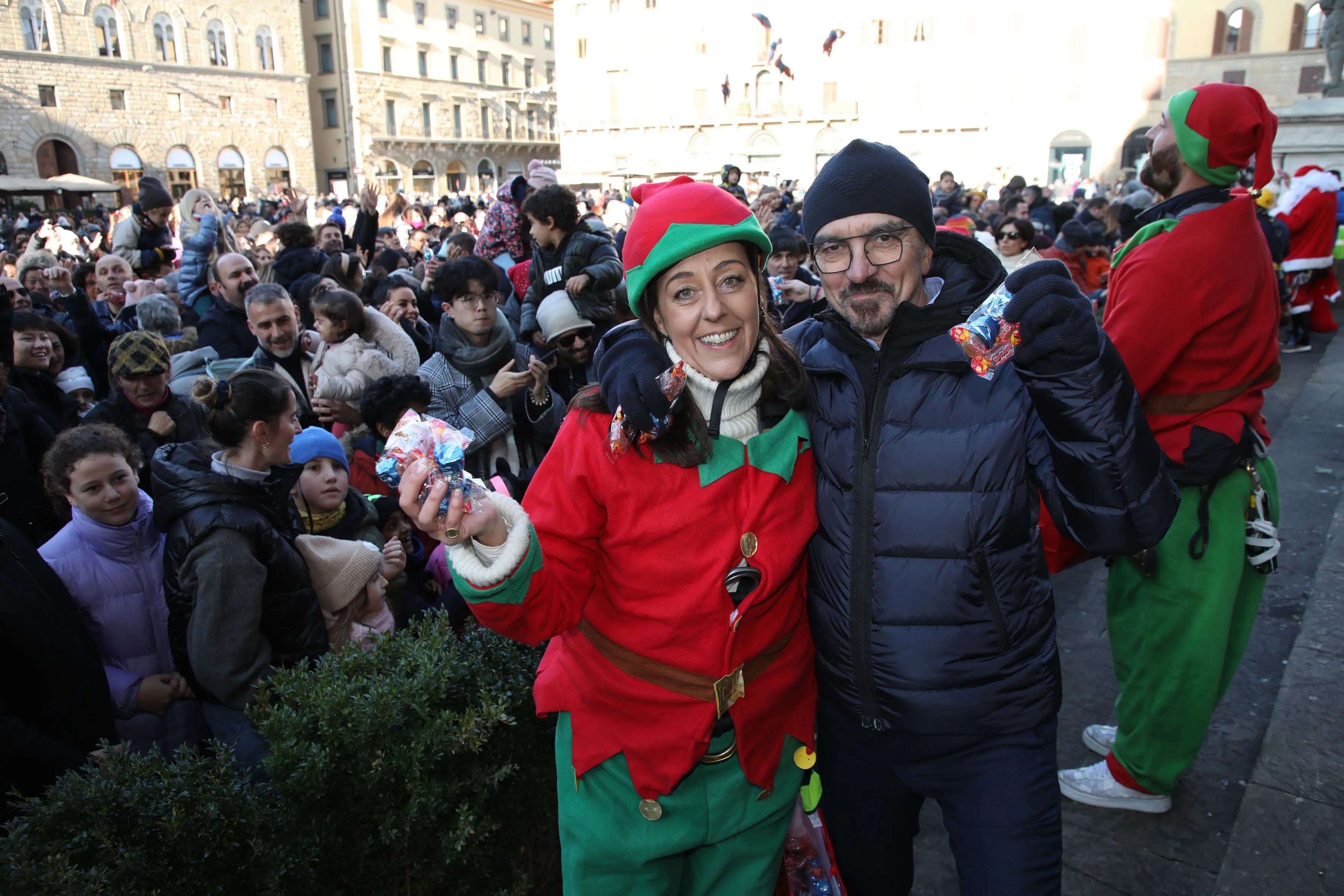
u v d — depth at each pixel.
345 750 1.62
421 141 47.88
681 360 1.46
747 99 43.16
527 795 1.87
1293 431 5.39
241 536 2.00
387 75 46.34
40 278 5.97
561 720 1.59
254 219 15.63
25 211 26.08
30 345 3.49
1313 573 3.67
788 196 13.86
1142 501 1.35
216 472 2.08
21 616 1.93
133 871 1.40
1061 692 1.59
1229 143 1.99
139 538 2.30
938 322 1.48
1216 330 2.03
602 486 1.42
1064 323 1.30
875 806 1.69
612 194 20.56
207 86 38.47
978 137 39.06
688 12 43.38
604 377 1.41
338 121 45.25
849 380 1.55
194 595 1.98
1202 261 1.99
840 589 1.56
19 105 32.75
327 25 44.47
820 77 41.47
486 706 1.69
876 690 1.56
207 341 4.05
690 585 1.43
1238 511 2.15
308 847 1.55
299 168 42.44
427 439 1.24
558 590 1.39
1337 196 7.34
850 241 1.48
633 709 1.48
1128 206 6.50
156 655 2.32
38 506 2.82
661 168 44.47
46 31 33.47
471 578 1.25
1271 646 3.20
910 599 1.50
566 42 46.31
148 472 3.07
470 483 1.25
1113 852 2.30
